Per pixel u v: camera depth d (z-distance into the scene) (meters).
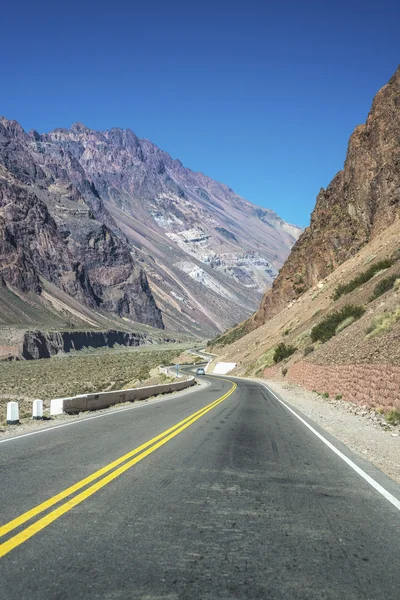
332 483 7.79
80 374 84.81
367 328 26.25
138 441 11.62
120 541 5.02
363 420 16.50
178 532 5.32
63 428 14.30
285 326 65.75
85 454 9.89
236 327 125.94
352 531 5.52
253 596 3.90
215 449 10.61
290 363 46.28
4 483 7.44
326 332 39.62
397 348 19.00
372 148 66.69
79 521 5.64
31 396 51.09
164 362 110.25
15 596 3.84
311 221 84.81
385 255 47.91
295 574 4.32
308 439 12.48
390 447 11.34
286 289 83.06
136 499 6.59
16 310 192.88
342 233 69.62
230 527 5.54
